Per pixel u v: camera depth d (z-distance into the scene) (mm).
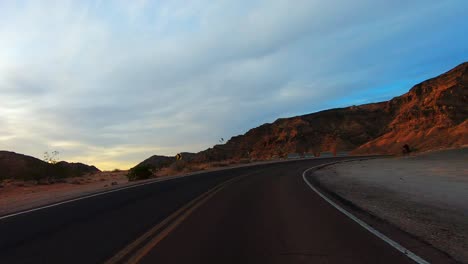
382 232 8961
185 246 7773
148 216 11500
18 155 61156
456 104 92438
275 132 134375
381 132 124312
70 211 12922
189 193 17859
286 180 25172
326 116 140875
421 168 34219
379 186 20781
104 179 42094
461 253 7172
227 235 8773
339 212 11961
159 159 100875
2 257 7230
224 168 45156
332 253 7145
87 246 7926
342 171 34500
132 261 6770
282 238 8414
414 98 118812
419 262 6562
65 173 40656
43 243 8273
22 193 26875
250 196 16500
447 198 15281
